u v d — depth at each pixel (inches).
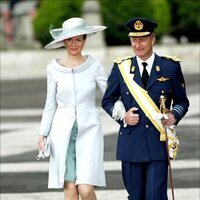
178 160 1043.9
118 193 871.7
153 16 2743.6
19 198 864.9
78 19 670.5
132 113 627.2
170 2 2923.2
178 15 2942.9
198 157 1062.4
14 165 1046.4
